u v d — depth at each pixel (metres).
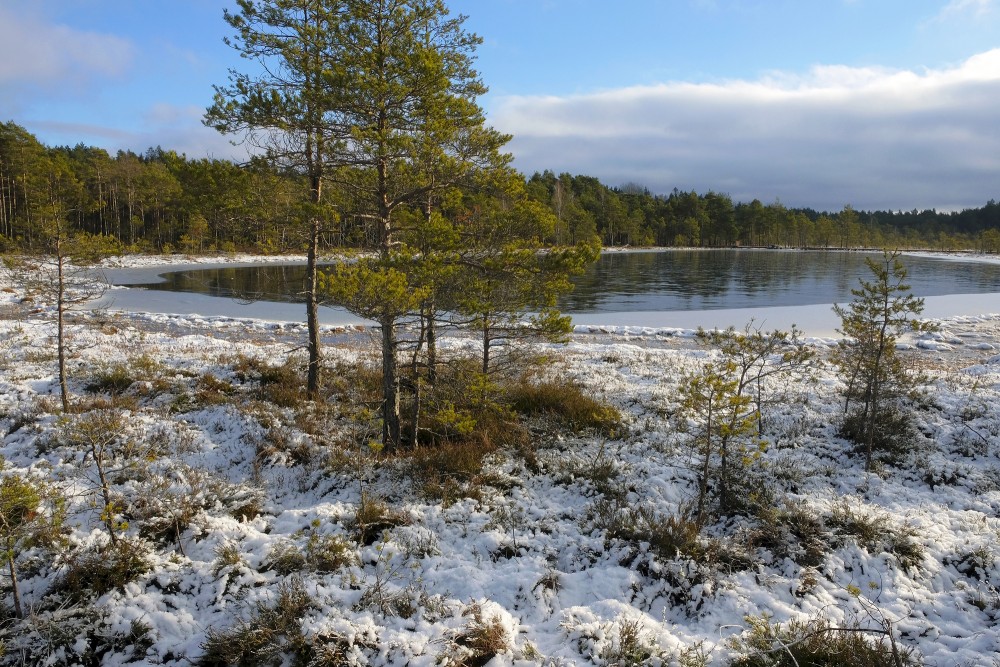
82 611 4.78
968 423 10.02
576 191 116.88
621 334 23.89
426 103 8.51
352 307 7.11
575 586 5.61
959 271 59.94
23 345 15.93
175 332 22.50
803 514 6.71
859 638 4.59
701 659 4.45
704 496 7.24
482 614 4.86
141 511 6.30
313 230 10.10
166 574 5.31
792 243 131.00
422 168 8.47
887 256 9.09
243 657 4.40
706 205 126.56
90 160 63.81
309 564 5.59
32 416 9.42
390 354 8.66
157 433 8.81
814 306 32.94
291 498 7.61
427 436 9.52
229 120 9.07
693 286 45.19
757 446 9.04
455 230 8.49
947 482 8.10
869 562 5.96
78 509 6.34
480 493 7.38
